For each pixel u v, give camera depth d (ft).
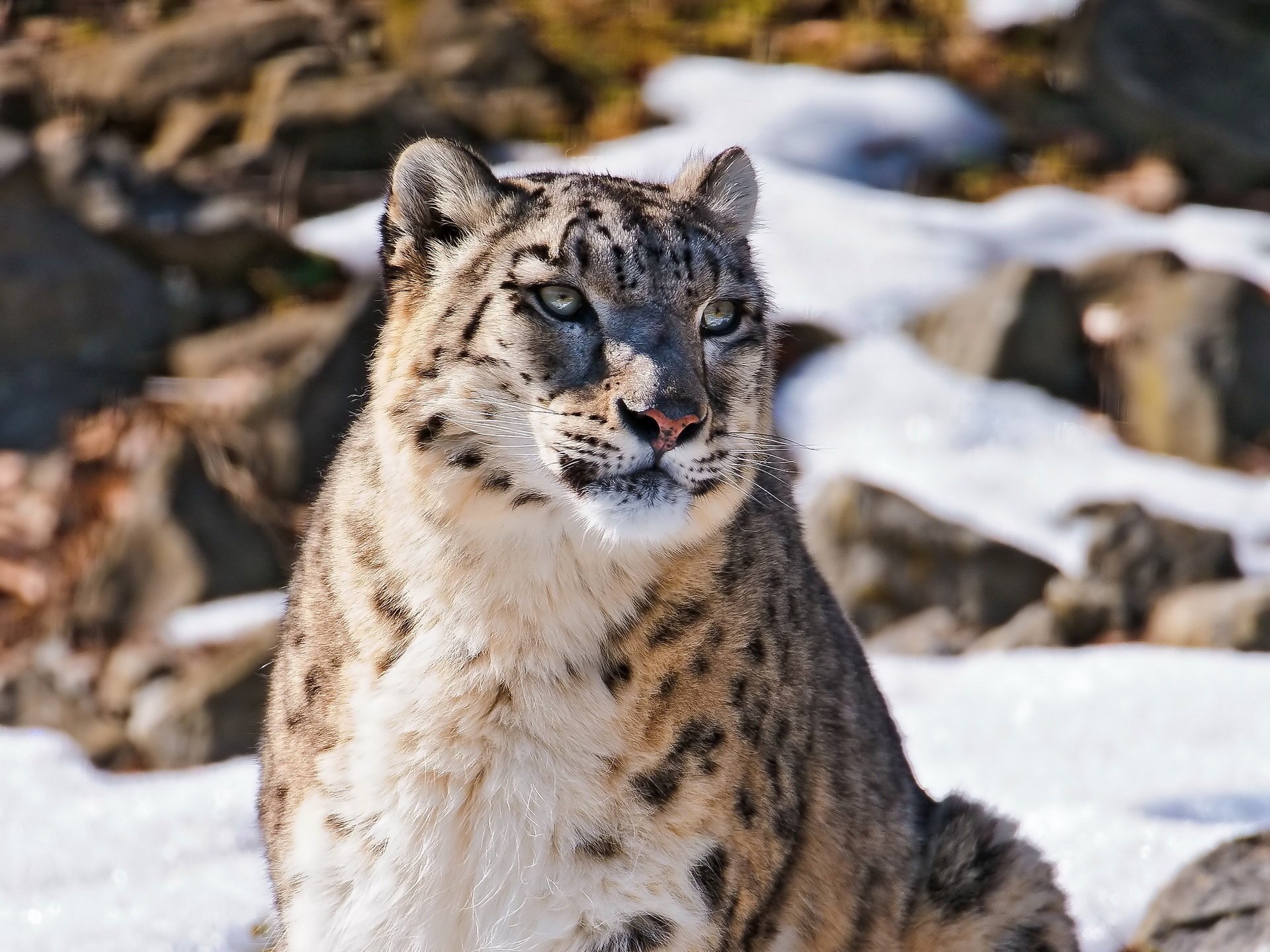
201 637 87.92
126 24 129.59
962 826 49.21
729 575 42.24
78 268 107.24
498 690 40.73
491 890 41.32
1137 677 76.43
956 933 47.85
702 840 40.57
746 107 125.08
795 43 135.54
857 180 121.19
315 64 120.57
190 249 108.99
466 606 40.65
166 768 80.84
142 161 114.01
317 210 114.21
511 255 41.81
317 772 41.19
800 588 46.34
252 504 94.79
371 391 44.62
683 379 40.68
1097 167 125.59
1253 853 54.13
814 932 44.55
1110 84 129.29
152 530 92.43
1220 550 85.76
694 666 41.09
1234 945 51.26
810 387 101.50
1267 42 130.72
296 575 45.14
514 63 124.67
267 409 97.35
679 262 42.42
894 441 97.14
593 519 40.11
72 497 97.14
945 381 101.65
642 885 40.42
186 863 65.62
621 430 40.37
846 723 46.47
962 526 87.20
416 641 40.78
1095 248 112.57
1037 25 137.08
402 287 43.78
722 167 47.19
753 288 45.06
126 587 91.15
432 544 40.73
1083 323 105.19
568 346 41.34
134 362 105.70
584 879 40.70
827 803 44.62
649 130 122.62
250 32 123.13
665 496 40.22
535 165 115.96
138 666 85.81
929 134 125.49
